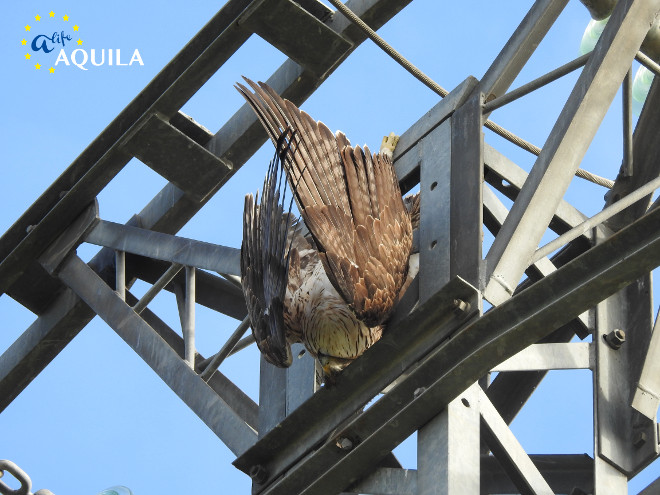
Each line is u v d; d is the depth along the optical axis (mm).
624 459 10258
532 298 9328
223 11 13008
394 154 11922
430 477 9461
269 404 11578
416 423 9688
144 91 13453
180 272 14078
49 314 14633
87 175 13859
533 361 10641
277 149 9773
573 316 9125
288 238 11102
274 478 10867
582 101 10422
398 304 10734
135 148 13578
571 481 11555
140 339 12977
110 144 13773
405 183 11812
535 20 11398
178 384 12383
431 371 9750
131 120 13602
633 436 10367
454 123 11367
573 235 10531
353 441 10125
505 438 9875
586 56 10898
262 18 12828
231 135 13641
